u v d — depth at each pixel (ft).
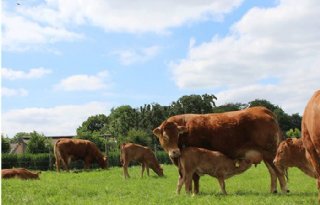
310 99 33.47
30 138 193.67
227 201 41.09
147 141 209.26
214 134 51.85
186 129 52.21
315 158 35.12
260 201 40.86
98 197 45.80
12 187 51.78
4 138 194.49
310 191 53.93
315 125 31.50
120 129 305.12
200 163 49.80
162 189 57.82
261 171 101.24
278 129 52.49
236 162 52.75
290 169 110.73
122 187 60.95
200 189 58.23
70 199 43.65
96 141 208.13
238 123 51.67
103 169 130.41
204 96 296.10
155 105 299.79
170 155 51.03
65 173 109.91
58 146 125.08
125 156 89.86
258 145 51.62
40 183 58.59
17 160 162.09
